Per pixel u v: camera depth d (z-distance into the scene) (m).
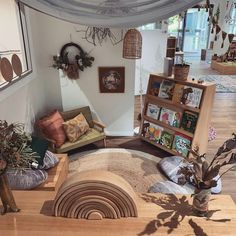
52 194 1.28
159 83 3.60
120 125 4.11
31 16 3.20
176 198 1.25
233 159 1.13
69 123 3.32
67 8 1.85
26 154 1.27
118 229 1.05
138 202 1.20
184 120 3.29
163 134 3.60
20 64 2.85
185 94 3.23
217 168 1.11
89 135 3.53
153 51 5.76
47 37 3.52
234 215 1.13
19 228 1.06
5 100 2.45
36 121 3.43
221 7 9.05
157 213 1.14
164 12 1.77
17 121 2.78
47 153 2.56
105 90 3.83
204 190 1.10
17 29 2.80
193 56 11.48
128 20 1.82
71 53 3.61
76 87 3.82
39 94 3.56
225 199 1.24
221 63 8.63
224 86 6.88
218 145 3.78
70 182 1.08
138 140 4.00
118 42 3.55
